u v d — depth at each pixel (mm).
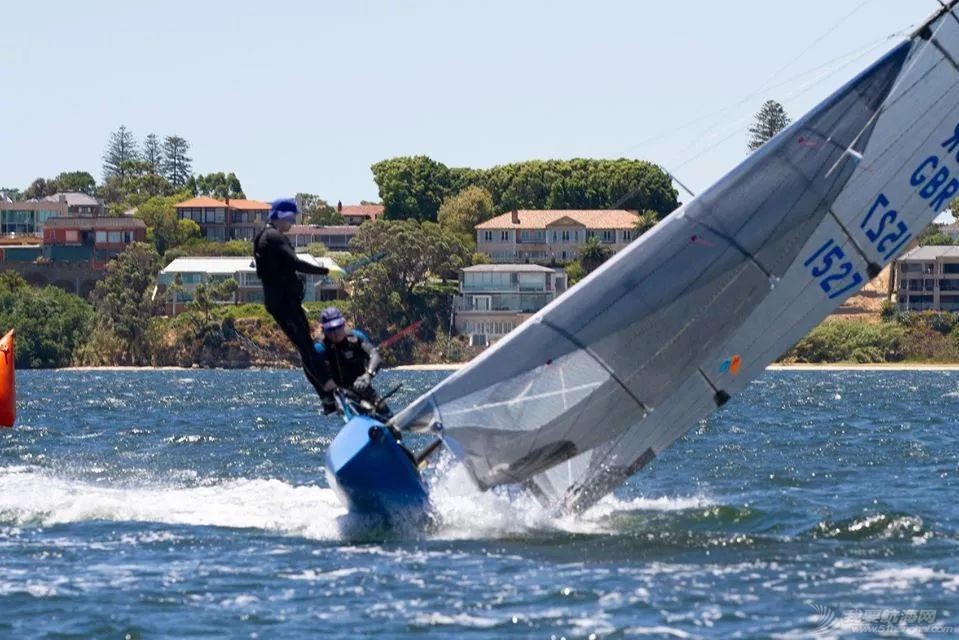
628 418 68500
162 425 165000
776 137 67000
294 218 68500
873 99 67250
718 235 67250
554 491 70438
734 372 68812
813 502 81125
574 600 55219
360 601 55438
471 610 53906
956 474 98625
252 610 54250
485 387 67312
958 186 68250
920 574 59344
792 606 54062
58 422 173500
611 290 67000
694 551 64625
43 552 65375
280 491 86875
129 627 52031
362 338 70875
